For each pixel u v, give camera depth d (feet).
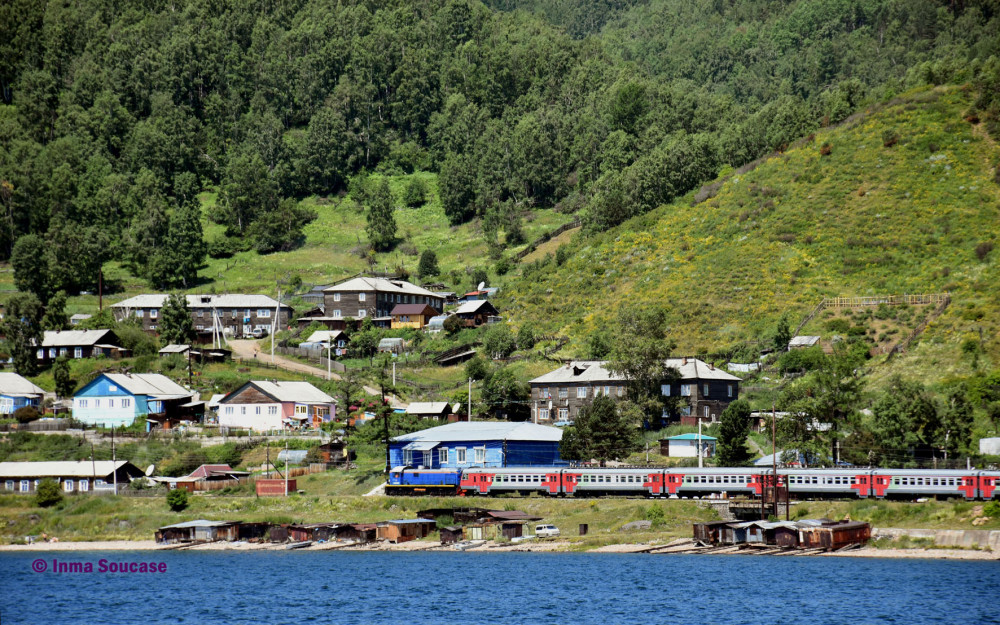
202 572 563.89
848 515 588.50
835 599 474.49
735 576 525.34
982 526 555.28
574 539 602.85
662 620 449.48
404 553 606.55
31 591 524.93
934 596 471.21
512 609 470.80
